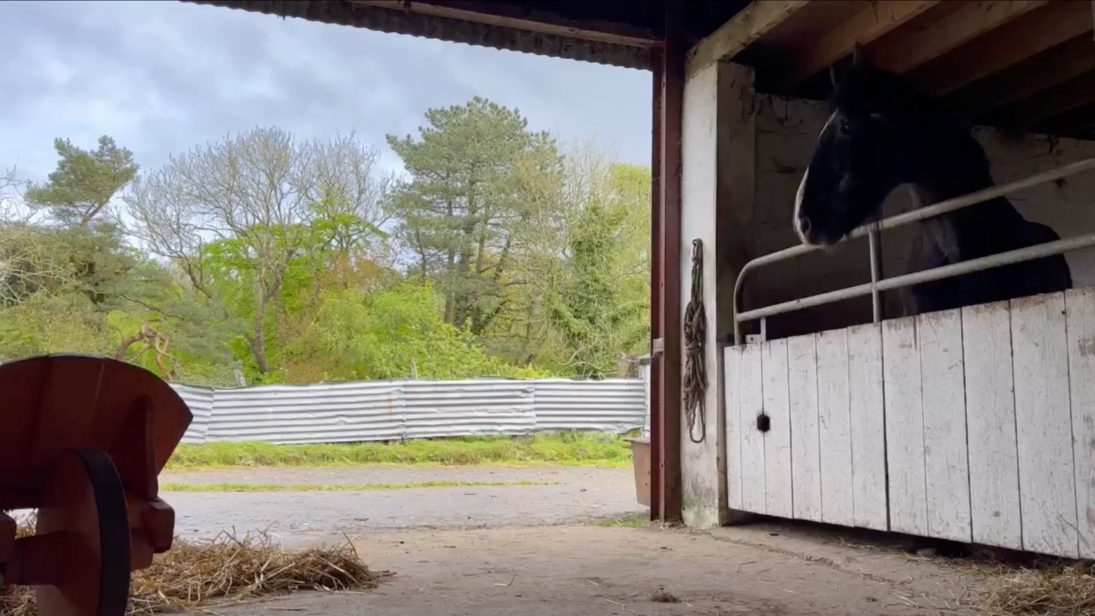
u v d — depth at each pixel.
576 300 19.88
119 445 2.00
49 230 17.92
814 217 4.01
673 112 5.41
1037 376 2.96
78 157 19.27
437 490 8.10
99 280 18.88
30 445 1.90
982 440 3.20
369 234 21.59
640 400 14.40
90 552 1.74
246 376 19.88
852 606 2.66
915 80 5.12
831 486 4.04
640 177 21.14
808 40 4.94
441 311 21.64
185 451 11.72
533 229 20.95
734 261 5.03
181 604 2.60
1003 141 5.81
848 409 3.94
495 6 5.12
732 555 3.80
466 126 22.84
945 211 3.50
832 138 4.02
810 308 5.25
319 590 2.89
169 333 18.30
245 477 9.85
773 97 5.38
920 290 3.90
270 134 20.61
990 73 4.76
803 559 3.67
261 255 20.31
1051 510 2.90
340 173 21.16
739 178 5.07
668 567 3.46
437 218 22.53
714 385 4.96
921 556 3.57
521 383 13.92
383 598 2.76
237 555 3.09
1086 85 5.25
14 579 1.80
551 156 21.73
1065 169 2.89
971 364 3.26
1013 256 3.05
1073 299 2.83
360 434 13.28
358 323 18.48
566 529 4.92
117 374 1.93
